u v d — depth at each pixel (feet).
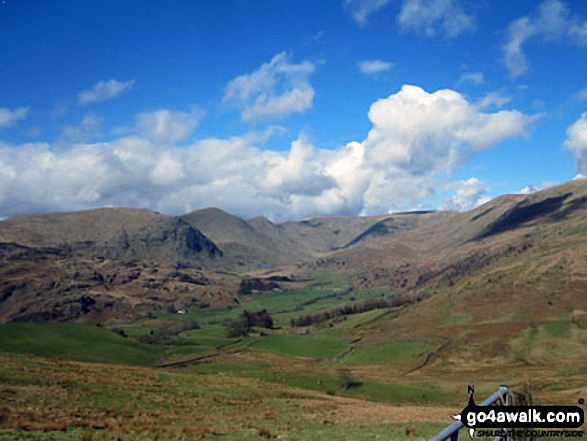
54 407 126.82
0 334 535.19
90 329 621.72
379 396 347.36
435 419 140.97
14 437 82.64
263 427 107.65
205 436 97.40
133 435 93.71
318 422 130.41
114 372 225.35
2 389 140.67
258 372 414.00
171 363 555.28
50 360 257.75
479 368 577.43
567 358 588.91
